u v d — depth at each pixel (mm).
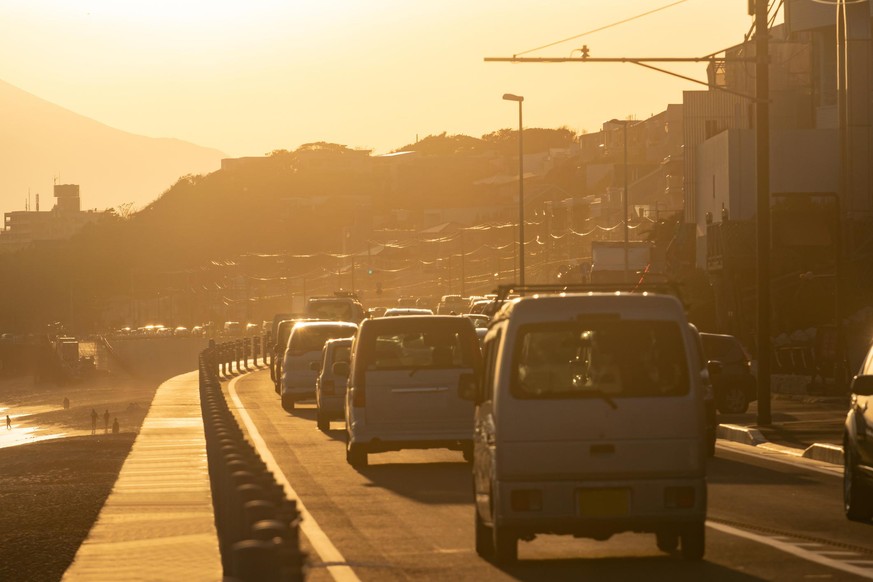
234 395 117375
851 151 155250
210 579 32000
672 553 35062
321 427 80250
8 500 63938
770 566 32625
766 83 80875
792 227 118188
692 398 32531
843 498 46625
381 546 36562
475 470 36188
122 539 38938
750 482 52000
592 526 32250
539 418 32312
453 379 58969
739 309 140250
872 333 120625
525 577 31422
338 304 147625
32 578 42656
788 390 109375
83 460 87875
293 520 21500
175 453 67000
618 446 32312
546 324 32656
